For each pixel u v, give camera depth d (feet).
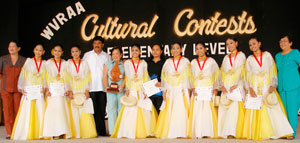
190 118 18.95
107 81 20.43
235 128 18.37
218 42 27.48
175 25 27.99
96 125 20.58
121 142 17.31
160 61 20.31
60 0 29.04
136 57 20.13
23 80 19.81
